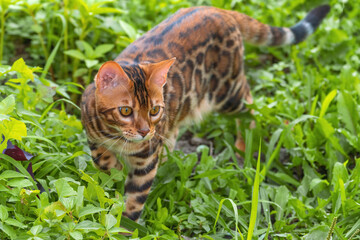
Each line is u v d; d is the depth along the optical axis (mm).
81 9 5762
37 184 4047
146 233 4078
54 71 6352
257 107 5633
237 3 7590
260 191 4727
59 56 6387
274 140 5172
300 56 7023
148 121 3936
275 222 4430
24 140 4234
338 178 4660
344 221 4301
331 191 4566
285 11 7465
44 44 6539
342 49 7020
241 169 4914
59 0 6430
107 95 3836
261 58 7168
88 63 5652
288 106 6004
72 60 6414
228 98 5383
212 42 4984
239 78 5371
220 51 5082
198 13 5016
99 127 4055
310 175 5062
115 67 3711
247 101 5676
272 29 5676
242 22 5488
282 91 6238
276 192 4766
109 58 6375
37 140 4484
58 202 3443
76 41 6016
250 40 5641
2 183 3639
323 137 5418
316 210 4516
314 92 6281
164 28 4762
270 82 6586
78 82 6180
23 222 3633
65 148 4578
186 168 4820
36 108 5520
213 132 5844
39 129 4473
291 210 4676
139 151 4172
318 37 7230
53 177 4113
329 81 6375
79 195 3553
